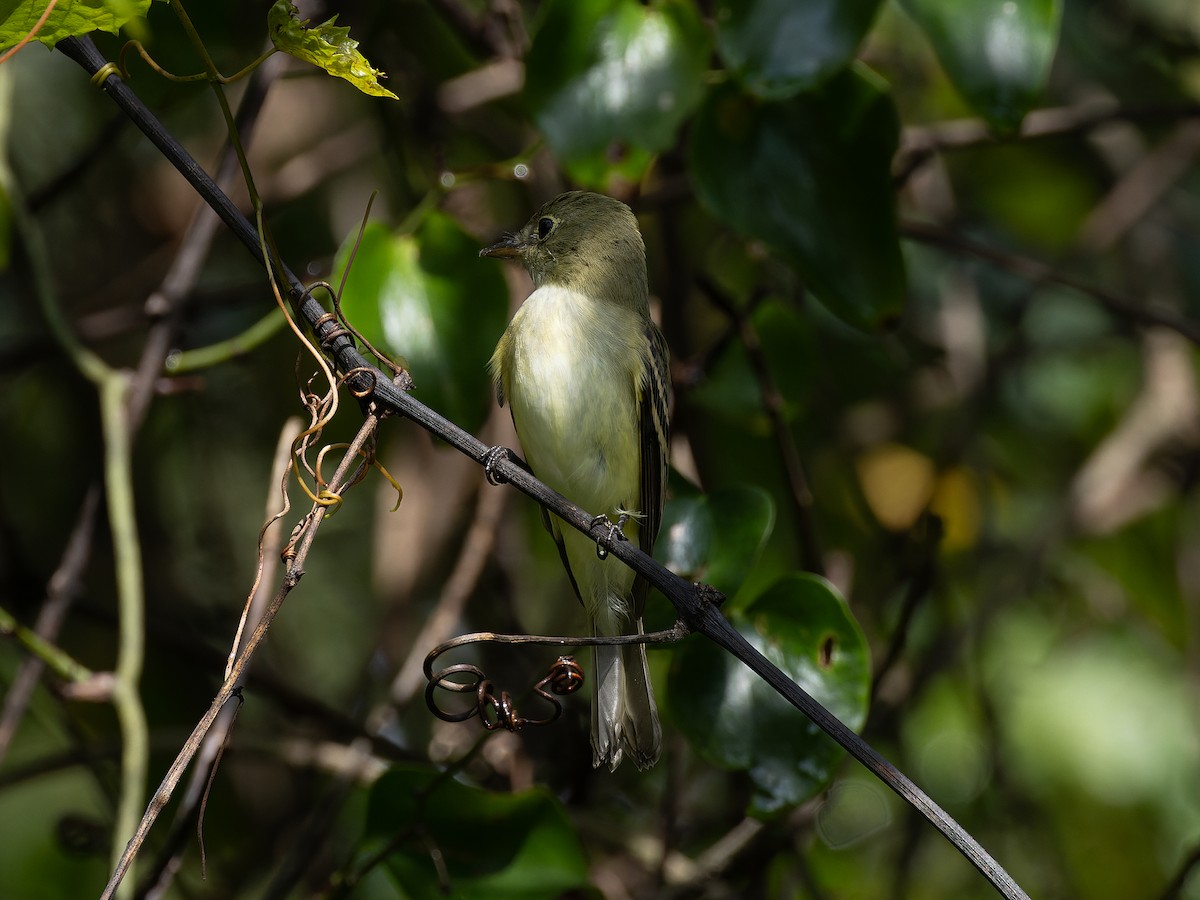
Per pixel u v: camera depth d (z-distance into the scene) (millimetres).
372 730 9641
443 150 9641
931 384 12594
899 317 8406
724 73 8633
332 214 12336
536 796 7875
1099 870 11117
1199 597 11984
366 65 5391
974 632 10719
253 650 5418
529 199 11453
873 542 11586
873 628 11109
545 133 8219
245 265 12219
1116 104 11258
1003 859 10797
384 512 11195
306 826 9859
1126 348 13117
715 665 7801
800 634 7809
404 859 7750
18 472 11828
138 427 8586
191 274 8891
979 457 11930
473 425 8297
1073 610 12148
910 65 12422
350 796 11016
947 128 11242
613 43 8250
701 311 11914
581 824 9867
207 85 8547
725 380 10094
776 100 8398
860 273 8383
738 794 10164
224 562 11930
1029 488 12734
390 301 8195
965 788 11086
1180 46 13016
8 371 11086
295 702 9875
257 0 9055
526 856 7828
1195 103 12102
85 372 8789
